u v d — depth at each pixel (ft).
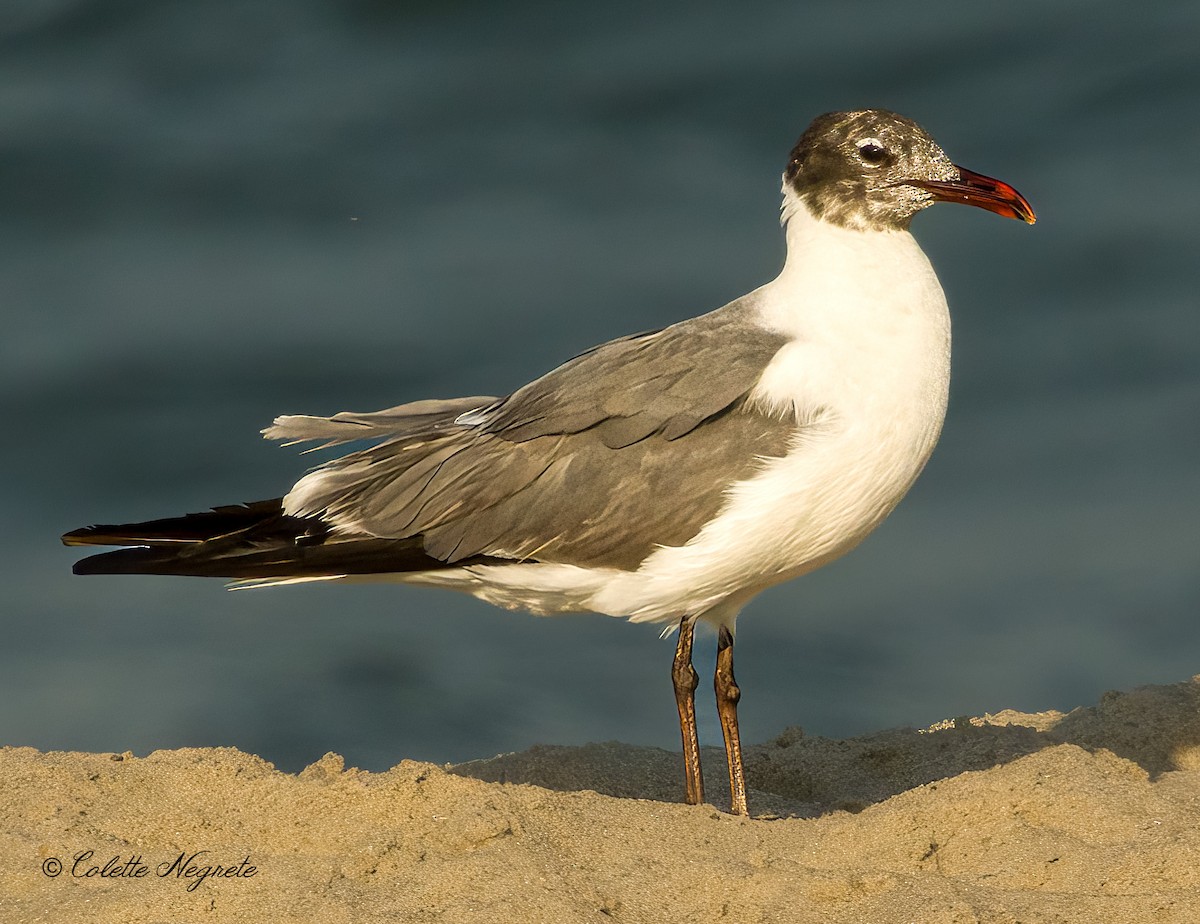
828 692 45.39
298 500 34.01
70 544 34.01
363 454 34.19
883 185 32.48
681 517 31.48
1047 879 27.53
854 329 31.68
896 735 37.91
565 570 32.40
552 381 33.14
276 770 32.68
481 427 33.45
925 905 26.07
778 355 31.71
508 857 27.96
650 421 31.76
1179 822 28.68
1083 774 30.45
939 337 32.09
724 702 33.73
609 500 31.83
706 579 31.78
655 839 29.40
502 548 32.53
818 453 30.91
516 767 35.68
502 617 49.96
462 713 44.39
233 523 34.22
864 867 28.48
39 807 30.86
